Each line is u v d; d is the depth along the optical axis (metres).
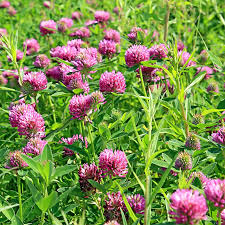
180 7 1.22
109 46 1.05
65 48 1.02
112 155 0.79
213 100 1.03
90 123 0.84
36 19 1.72
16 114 0.86
